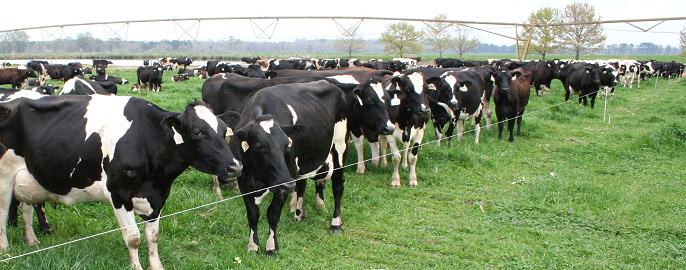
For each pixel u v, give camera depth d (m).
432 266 5.90
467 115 12.01
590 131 14.56
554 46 52.53
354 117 8.14
